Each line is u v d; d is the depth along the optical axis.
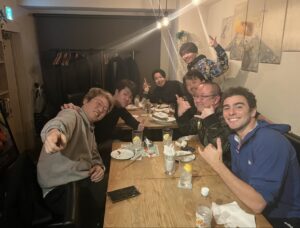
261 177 1.25
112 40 5.05
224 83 3.52
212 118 1.93
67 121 1.50
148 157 1.86
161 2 4.47
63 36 4.95
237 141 1.54
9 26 3.73
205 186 1.45
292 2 2.04
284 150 1.28
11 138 2.70
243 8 2.94
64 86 4.95
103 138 2.70
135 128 2.77
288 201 1.41
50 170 1.56
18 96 4.34
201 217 1.09
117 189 1.42
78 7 4.41
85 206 1.66
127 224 1.13
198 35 4.32
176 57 4.50
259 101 2.62
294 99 2.05
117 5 4.42
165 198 1.33
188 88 2.79
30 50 4.59
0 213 1.16
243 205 1.27
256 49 2.65
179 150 1.97
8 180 1.26
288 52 2.12
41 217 1.33
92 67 4.98
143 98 4.01
